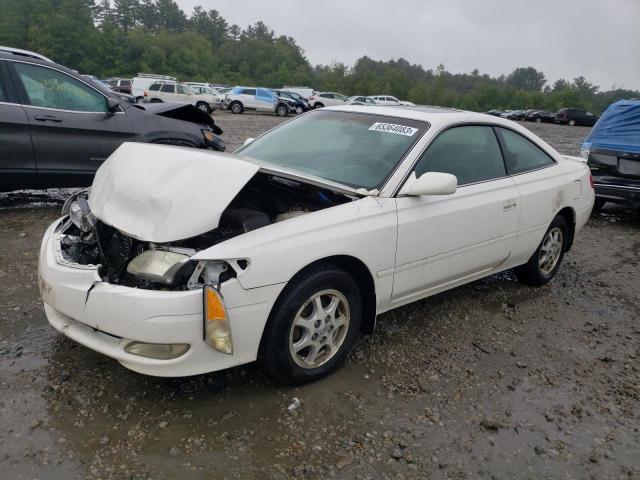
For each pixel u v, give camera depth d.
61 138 5.94
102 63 89.50
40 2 88.00
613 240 6.89
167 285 2.60
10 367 3.03
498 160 4.16
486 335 3.88
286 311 2.80
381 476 2.43
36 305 3.79
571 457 2.66
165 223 2.68
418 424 2.81
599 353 3.76
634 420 3.00
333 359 3.12
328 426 2.73
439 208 3.52
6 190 5.93
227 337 2.54
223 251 2.58
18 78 5.71
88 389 2.88
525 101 102.38
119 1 123.06
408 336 3.76
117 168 3.20
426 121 3.72
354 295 3.14
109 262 2.96
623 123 7.47
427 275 3.58
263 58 117.31
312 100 41.50
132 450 2.46
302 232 2.84
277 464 2.45
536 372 3.43
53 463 2.35
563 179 4.70
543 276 4.86
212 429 2.64
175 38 108.38
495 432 2.80
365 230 3.08
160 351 2.55
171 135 6.60
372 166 3.48
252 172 2.89
